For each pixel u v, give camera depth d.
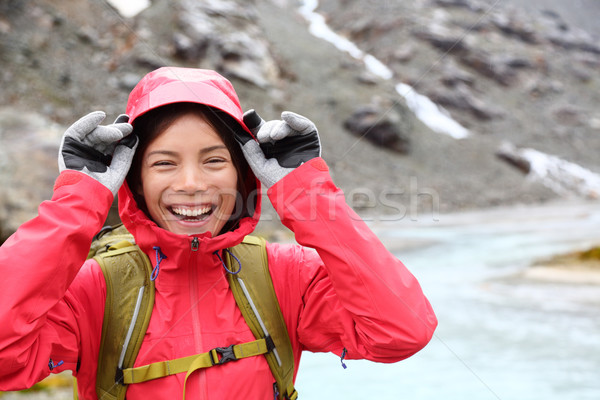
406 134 36.53
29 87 22.55
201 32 31.52
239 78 31.62
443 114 44.41
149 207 1.66
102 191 1.51
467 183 35.38
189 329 1.58
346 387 5.21
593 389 5.00
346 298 1.56
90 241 1.49
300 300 1.72
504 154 40.72
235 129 1.68
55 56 25.30
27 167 12.33
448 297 9.57
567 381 5.23
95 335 1.59
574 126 49.59
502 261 13.86
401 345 1.53
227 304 1.64
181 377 1.53
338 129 34.56
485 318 7.95
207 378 1.54
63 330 1.52
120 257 1.66
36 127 14.47
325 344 1.74
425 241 17.56
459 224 23.12
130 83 26.09
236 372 1.56
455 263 13.70
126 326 1.57
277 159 1.65
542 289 10.23
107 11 29.88
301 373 5.74
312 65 41.62
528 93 52.03
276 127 1.59
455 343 6.67
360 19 52.44
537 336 6.98
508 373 5.52
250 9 36.94
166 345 1.56
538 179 39.62
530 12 67.19
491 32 57.47
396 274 1.58
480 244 17.06
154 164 1.61
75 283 1.59
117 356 1.55
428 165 36.09
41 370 1.43
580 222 23.88
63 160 1.51
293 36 46.22
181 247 1.58
